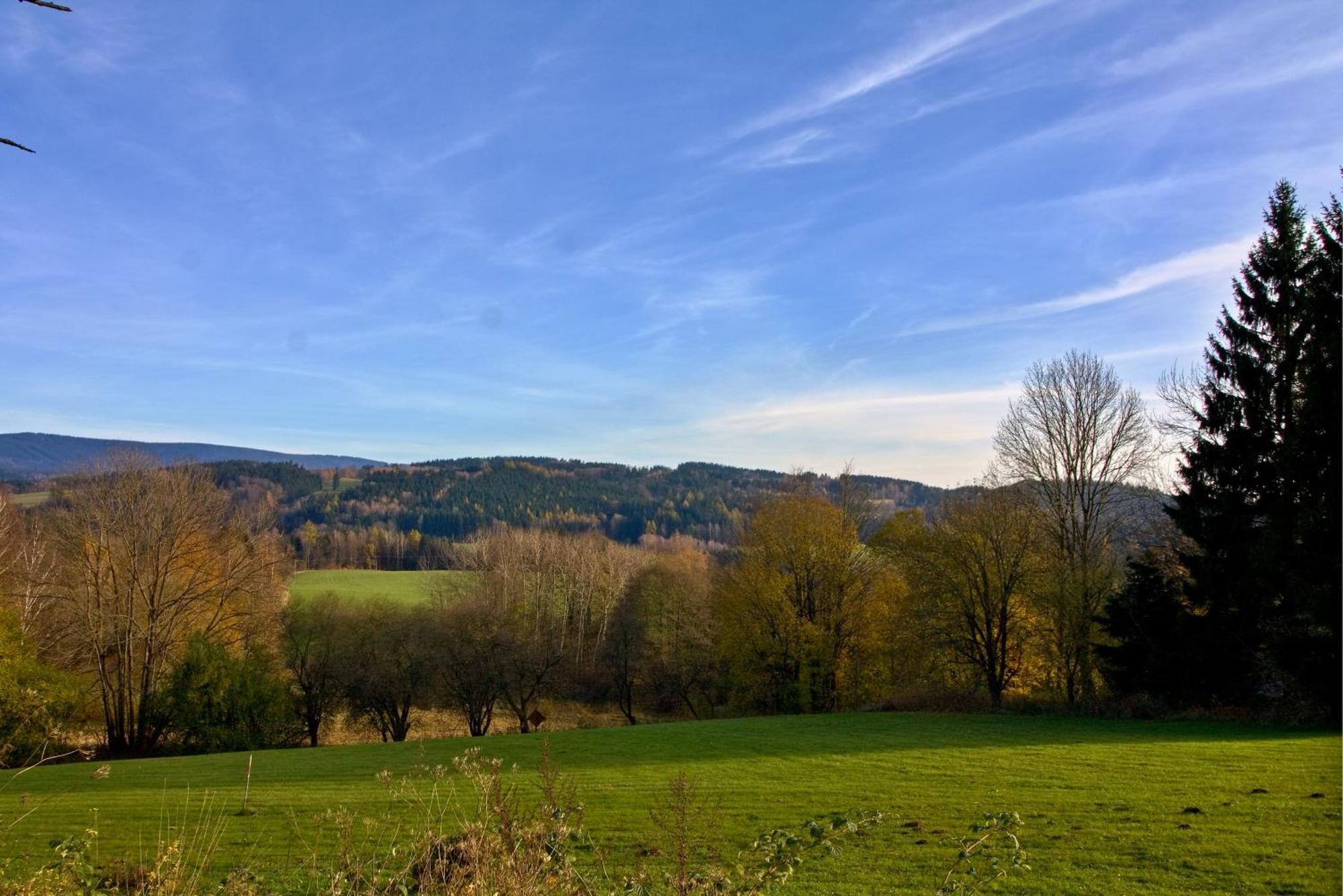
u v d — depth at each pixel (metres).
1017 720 27.48
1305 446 22.84
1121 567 32.75
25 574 34.78
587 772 19.00
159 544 33.84
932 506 43.50
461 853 5.42
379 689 43.00
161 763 24.89
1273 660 23.77
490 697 45.62
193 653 34.19
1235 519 25.20
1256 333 26.06
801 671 38.44
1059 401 33.16
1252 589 24.84
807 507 39.78
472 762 5.86
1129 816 12.46
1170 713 26.23
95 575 32.75
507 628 46.88
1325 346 22.70
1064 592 30.48
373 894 5.55
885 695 38.03
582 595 62.44
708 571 55.66
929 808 13.83
